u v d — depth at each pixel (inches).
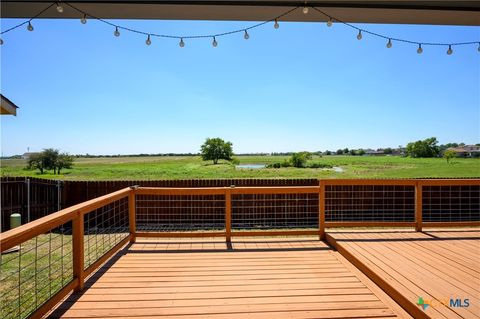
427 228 217.5
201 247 185.5
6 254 230.4
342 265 154.8
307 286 129.3
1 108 237.1
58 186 343.0
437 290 114.2
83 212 126.3
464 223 205.3
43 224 94.4
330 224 200.2
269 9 135.5
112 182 345.7
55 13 137.0
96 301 115.8
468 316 95.6
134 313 106.9
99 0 126.6
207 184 350.9
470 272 132.2
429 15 140.7
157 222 340.8
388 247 169.0
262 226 326.0
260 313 107.0
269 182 351.9
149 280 135.8
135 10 135.7
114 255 170.4
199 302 115.2
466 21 147.3
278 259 163.9
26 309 127.0
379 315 105.3
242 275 141.7
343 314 106.0
